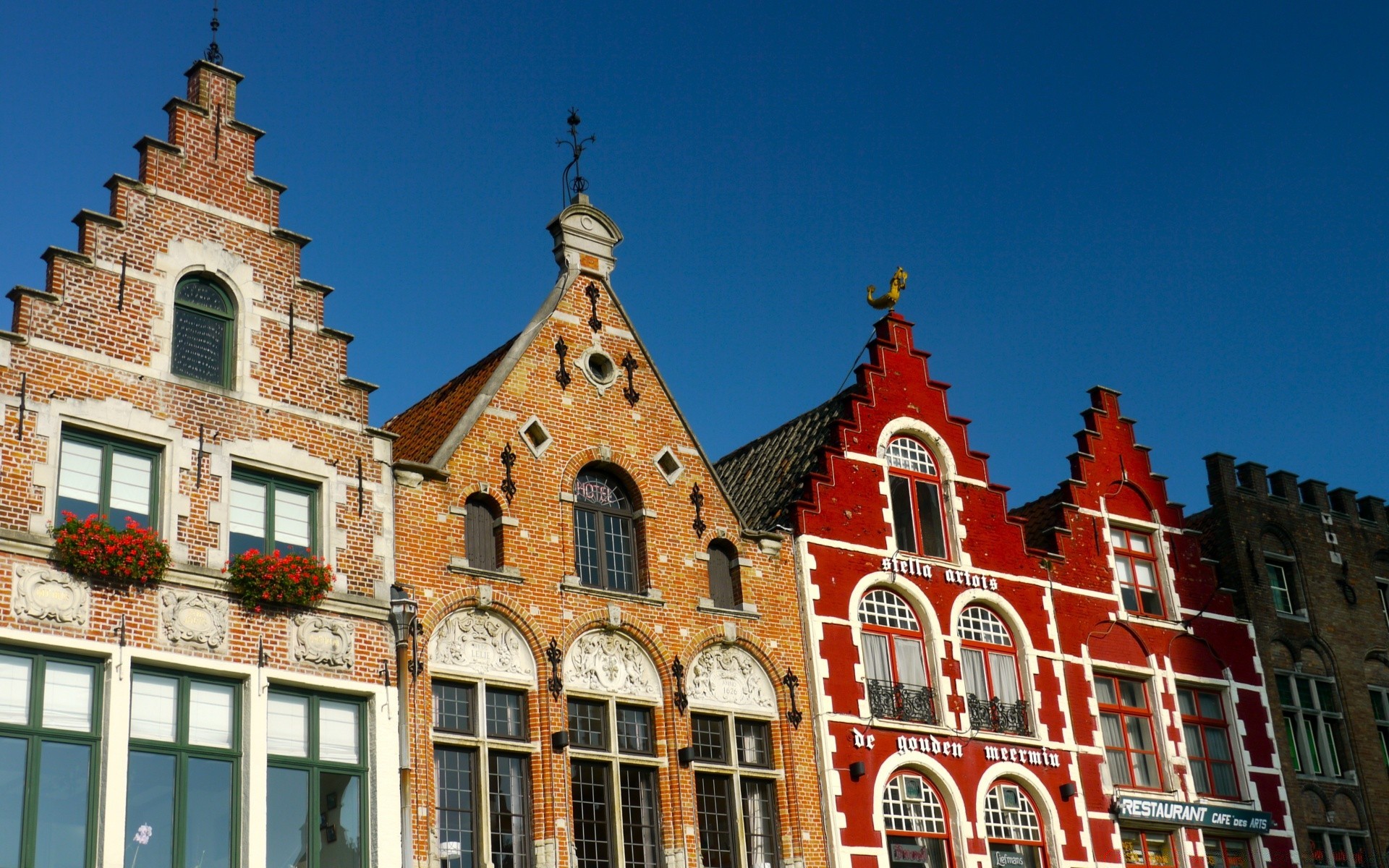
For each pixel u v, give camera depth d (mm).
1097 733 30156
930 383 31219
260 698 20188
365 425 22766
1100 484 33094
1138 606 32469
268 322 22219
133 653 19266
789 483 29062
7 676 18391
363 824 20734
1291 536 36062
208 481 20766
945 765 27562
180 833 19109
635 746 24188
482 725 22500
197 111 22578
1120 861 29234
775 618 26672
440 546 22906
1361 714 35062
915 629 28688
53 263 20266
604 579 24969
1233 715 32719
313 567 21000
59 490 19500
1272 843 31875
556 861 22297
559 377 25516
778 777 25609
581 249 27016
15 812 17969
